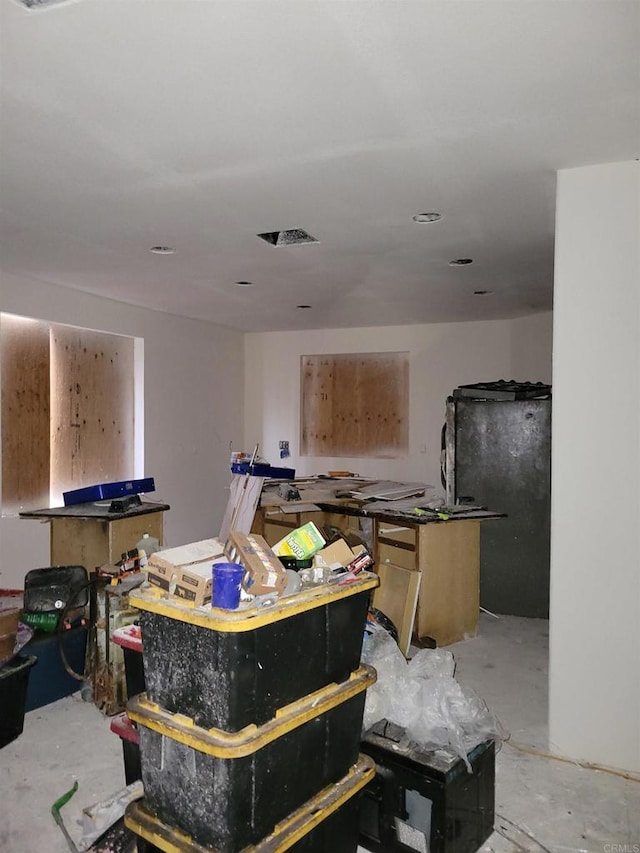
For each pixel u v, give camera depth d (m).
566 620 2.41
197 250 3.48
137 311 5.32
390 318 5.80
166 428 5.69
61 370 4.71
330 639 1.72
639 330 2.30
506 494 4.38
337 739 1.75
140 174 2.42
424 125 2.01
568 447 2.40
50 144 2.15
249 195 2.63
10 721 2.54
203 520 6.21
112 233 3.17
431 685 2.04
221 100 1.85
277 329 6.68
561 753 2.44
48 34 1.52
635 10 1.42
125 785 2.24
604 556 2.36
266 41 1.55
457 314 5.53
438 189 2.57
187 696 1.55
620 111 1.91
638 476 2.30
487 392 4.43
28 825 2.03
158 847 1.60
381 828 1.88
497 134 2.07
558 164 2.33
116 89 1.79
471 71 1.69
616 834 2.00
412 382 6.18
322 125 2.01
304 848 1.63
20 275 4.14
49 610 2.93
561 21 1.47
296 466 6.73
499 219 2.93
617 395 2.33
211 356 6.33
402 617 3.55
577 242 2.37
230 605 1.48
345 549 1.90
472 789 1.88
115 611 2.77
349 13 1.44
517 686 3.13
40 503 4.53
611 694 2.36
